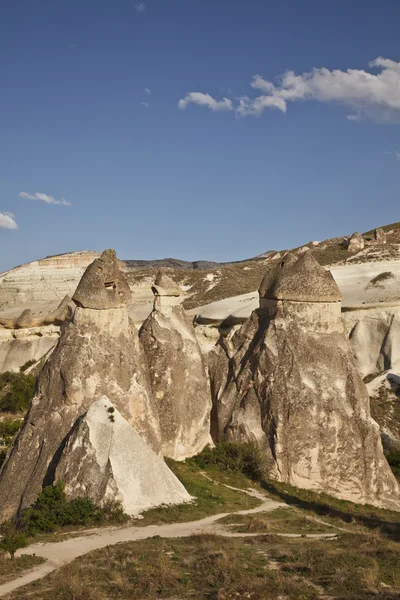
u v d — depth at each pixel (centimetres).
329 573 1565
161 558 1648
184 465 2845
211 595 1448
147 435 2688
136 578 1548
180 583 1512
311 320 3019
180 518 2150
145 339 2998
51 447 2495
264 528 2053
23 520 2083
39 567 1669
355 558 1670
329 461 2800
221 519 2177
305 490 2759
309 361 2945
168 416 2908
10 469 2516
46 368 2673
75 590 1459
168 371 2945
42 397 2634
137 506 2206
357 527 2220
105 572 1596
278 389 2897
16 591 1487
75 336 2697
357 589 1463
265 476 2809
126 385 2694
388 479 2848
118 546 1802
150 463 2333
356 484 2789
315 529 2128
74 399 2584
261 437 2895
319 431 2822
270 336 3012
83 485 2214
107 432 2325
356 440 2834
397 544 1889
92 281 2761
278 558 1697
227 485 2686
